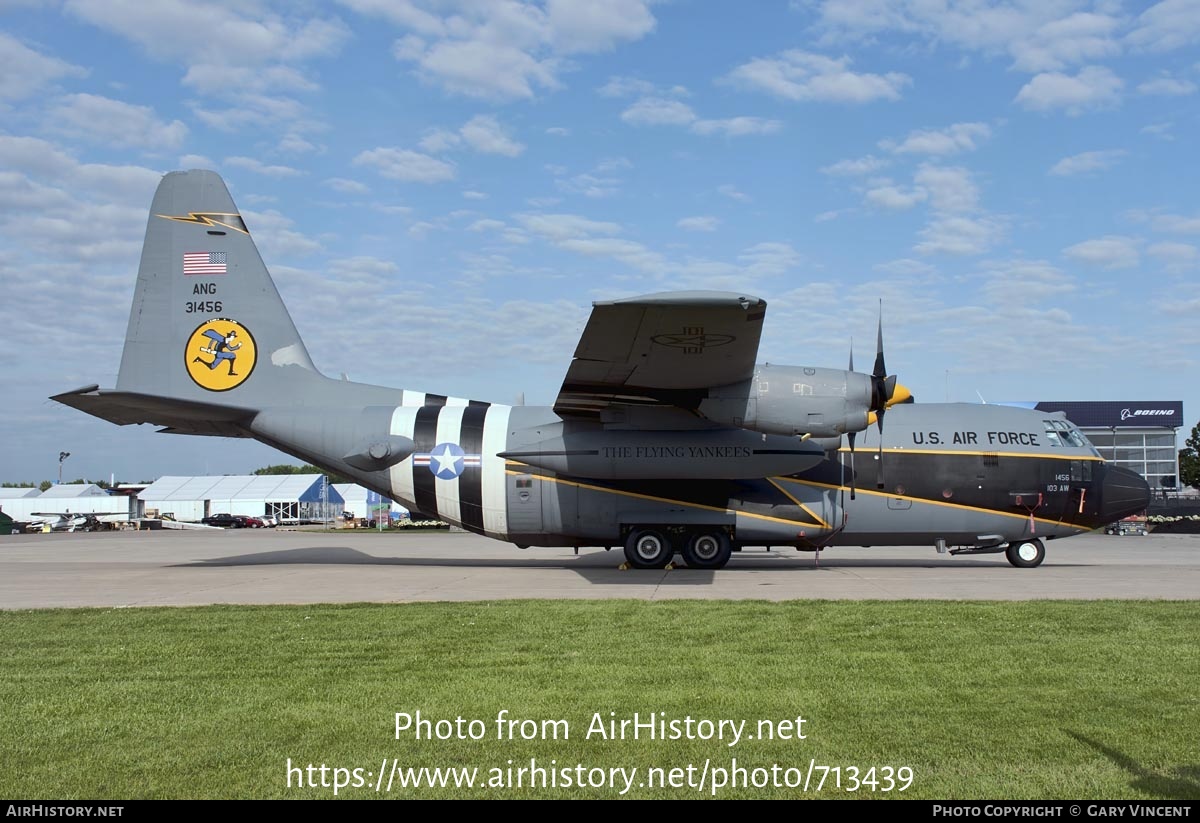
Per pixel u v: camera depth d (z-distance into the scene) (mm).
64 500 75062
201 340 18219
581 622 10477
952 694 7180
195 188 18391
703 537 17234
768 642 9234
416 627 10258
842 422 15000
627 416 16438
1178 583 14383
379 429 17656
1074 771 5453
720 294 11789
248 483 78250
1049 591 13227
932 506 17125
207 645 9312
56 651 9055
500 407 18203
